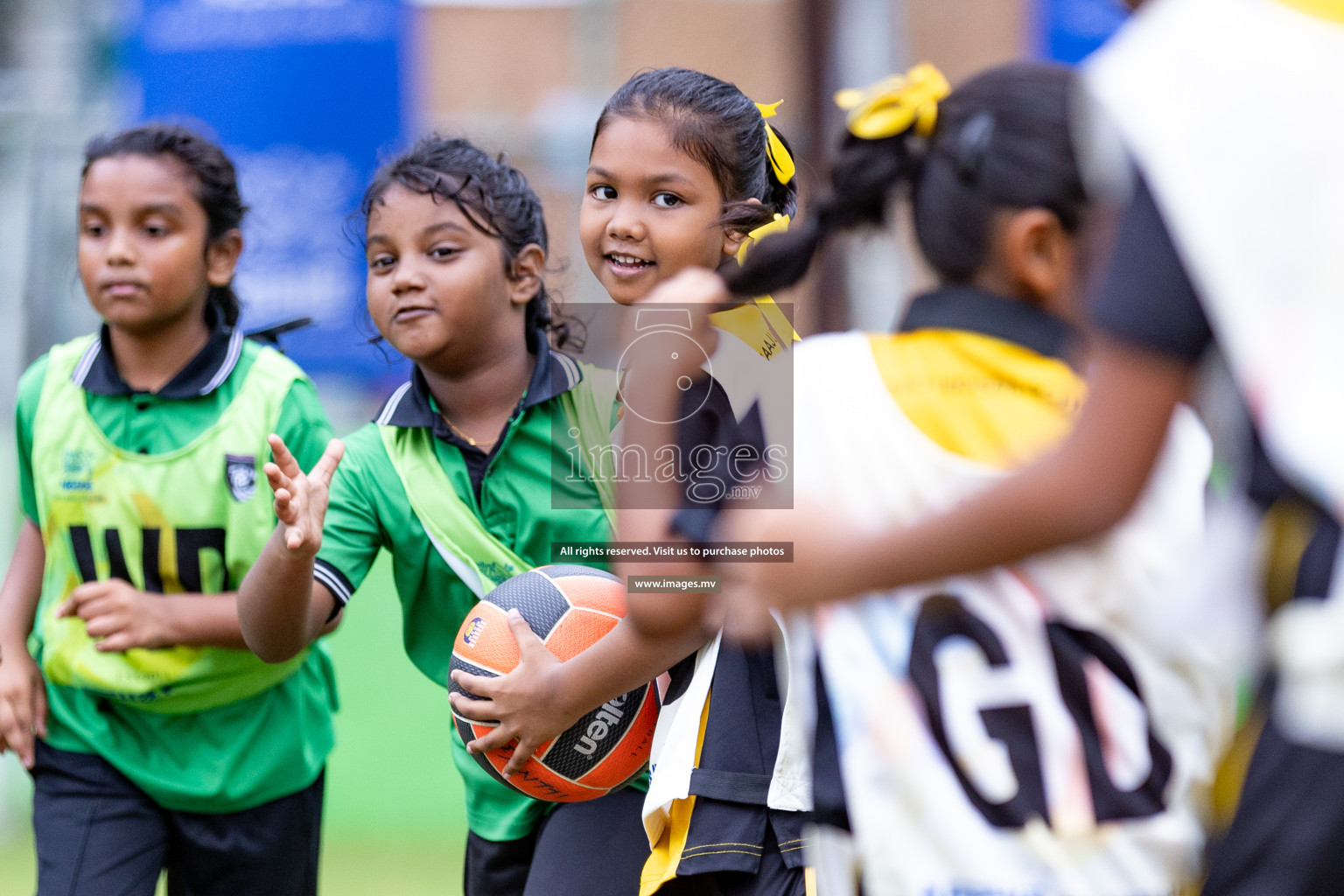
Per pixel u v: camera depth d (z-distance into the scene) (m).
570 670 7.79
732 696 7.75
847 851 6.15
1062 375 5.85
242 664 10.43
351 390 23.25
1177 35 4.89
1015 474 4.76
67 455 10.74
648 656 7.56
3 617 10.99
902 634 5.89
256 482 10.61
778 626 7.33
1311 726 4.84
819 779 6.06
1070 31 24.17
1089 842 5.63
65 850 10.28
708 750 7.66
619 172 9.11
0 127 20.92
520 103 28.03
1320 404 4.65
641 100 9.20
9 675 10.64
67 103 21.70
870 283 20.28
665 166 9.03
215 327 11.05
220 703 10.53
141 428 10.67
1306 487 4.74
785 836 7.57
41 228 20.89
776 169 9.85
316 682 11.29
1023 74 6.07
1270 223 4.67
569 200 25.88
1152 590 5.70
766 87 28.42
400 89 23.61
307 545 8.62
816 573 5.05
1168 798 5.68
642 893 7.72
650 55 28.28
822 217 6.62
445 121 27.05
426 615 10.11
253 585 8.94
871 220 6.69
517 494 9.76
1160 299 4.66
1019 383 5.84
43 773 10.64
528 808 9.65
